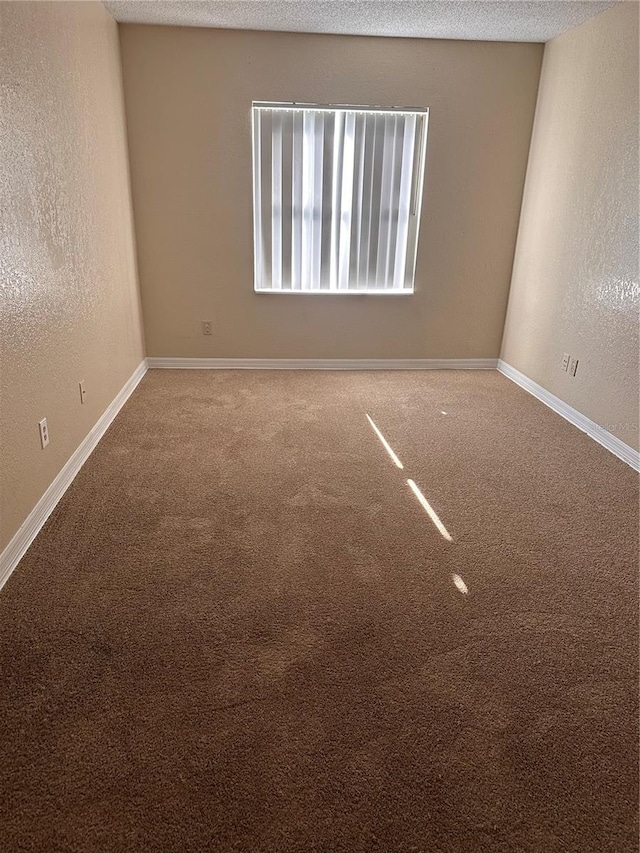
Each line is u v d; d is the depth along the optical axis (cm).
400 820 135
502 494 284
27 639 185
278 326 463
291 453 322
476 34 394
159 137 414
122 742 151
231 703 164
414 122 427
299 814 135
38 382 246
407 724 159
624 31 326
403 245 454
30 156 239
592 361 358
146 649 182
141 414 372
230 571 221
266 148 421
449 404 405
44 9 256
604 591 216
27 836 129
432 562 230
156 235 435
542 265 416
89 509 260
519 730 159
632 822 136
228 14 363
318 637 190
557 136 396
